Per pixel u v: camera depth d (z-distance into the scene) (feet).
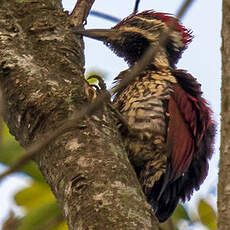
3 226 28.27
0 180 15.15
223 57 17.85
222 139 17.38
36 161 23.24
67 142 21.83
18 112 24.13
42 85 24.26
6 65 25.11
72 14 32.32
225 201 16.61
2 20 27.48
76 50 27.43
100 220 19.16
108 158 21.27
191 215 31.45
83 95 24.21
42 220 28.50
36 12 28.30
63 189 20.79
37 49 26.45
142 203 19.97
